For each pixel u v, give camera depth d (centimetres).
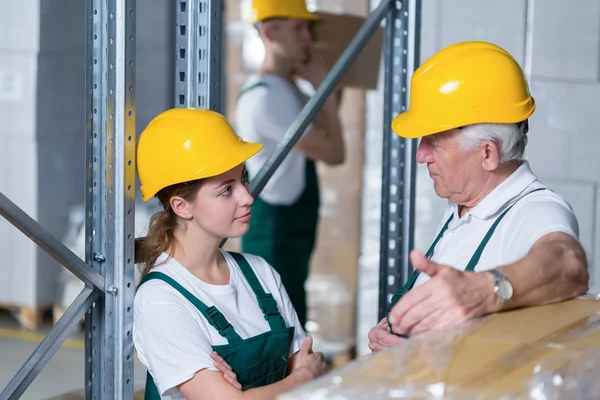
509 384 159
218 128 256
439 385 158
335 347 580
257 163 512
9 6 606
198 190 252
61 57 619
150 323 246
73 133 632
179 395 251
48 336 256
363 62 488
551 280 212
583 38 439
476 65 240
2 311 660
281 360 265
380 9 333
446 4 458
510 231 241
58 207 627
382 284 354
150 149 255
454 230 255
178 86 289
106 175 258
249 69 632
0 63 612
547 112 448
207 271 262
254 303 268
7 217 240
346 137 574
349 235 581
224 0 636
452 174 245
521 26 446
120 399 265
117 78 253
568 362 168
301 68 506
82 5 628
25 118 609
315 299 588
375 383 160
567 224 231
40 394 527
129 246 261
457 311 195
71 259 253
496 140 238
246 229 258
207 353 244
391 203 350
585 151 445
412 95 249
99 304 267
